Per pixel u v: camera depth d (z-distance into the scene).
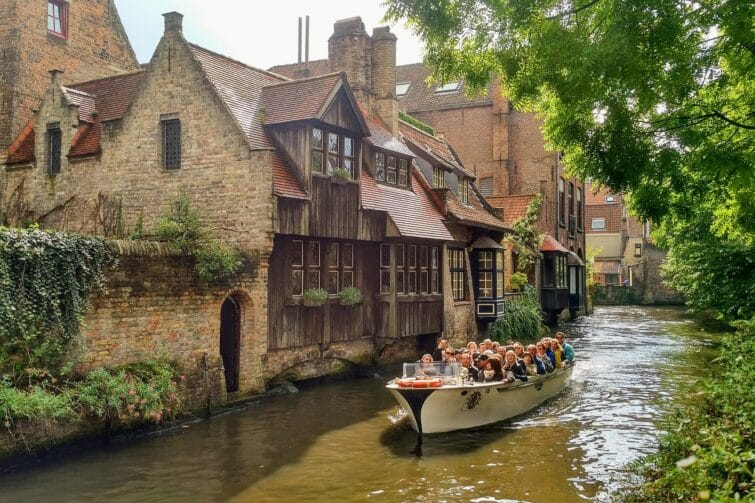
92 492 8.43
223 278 13.07
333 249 16.31
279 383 14.97
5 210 17.77
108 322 10.89
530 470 9.61
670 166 8.33
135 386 10.77
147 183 15.58
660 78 7.42
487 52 8.72
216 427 11.80
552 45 7.75
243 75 16.41
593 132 8.48
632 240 61.28
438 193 21.09
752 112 8.84
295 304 15.02
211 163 14.73
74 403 9.91
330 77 15.55
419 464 9.90
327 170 15.65
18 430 9.27
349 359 16.89
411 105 38.62
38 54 21.03
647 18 7.07
